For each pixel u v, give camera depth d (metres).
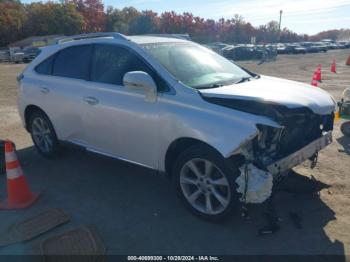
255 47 39.28
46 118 5.36
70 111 4.84
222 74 4.38
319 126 4.08
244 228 3.63
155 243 3.43
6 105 10.24
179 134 3.65
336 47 72.19
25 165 5.39
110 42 4.50
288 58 40.94
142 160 4.18
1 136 6.94
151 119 3.89
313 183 4.16
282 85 4.13
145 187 4.59
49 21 81.75
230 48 39.09
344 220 3.74
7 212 4.03
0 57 42.75
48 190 4.55
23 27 81.62
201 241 3.45
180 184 3.84
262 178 3.21
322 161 5.35
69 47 5.04
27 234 3.57
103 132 4.48
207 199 3.69
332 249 3.30
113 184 4.69
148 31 92.94
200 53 4.65
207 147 3.50
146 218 3.85
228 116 3.38
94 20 90.81
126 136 4.21
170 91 3.81
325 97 3.99
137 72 3.80
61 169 5.21
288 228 3.62
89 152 4.83
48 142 5.51
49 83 5.14
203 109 3.54
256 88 3.84
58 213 3.97
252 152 3.35
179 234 3.56
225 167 3.40
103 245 3.39
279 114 3.31
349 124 6.57
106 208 4.07
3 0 87.88
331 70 21.58
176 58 4.25
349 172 4.93
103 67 4.51
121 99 4.18
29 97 5.46
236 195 3.41
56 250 3.31
